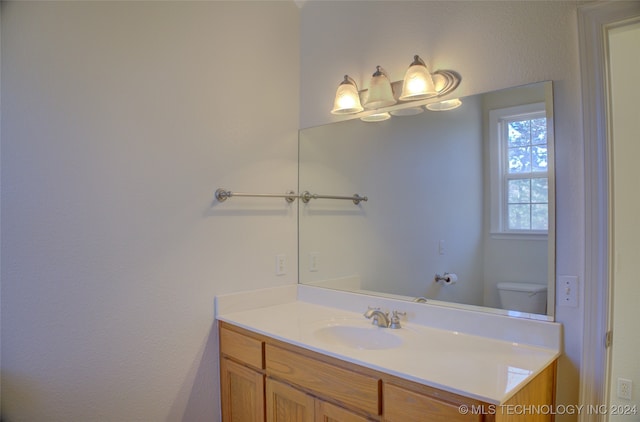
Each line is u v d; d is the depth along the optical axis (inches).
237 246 84.0
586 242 56.2
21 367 57.6
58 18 61.0
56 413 60.7
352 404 56.8
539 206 60.9
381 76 77.2
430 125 74.2
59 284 61.0
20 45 57.6
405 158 77.8
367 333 71.2
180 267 75.1
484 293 66.9
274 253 91.1
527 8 62.3
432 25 73.6
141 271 69.9
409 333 68.2
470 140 68.3
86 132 63.7
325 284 90.7
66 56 61.8
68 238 61.9
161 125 72.7
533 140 61.6
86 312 63.7
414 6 76.1
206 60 79.5
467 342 63.1
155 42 72.1
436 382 47.4
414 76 70.9
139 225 69.7
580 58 56.8
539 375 53.0
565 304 58.2
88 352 64.0
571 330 57.6
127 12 68.6
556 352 57.9
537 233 61.2
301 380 64.0
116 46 67.2
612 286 56.0
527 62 62.3
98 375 65.0
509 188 64.2
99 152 65.2
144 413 70.3
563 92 58.7
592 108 55.8
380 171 81.5
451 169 71.2
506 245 64.5
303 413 63.9
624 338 97.3
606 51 55.6
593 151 55.7
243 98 85.7
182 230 75.4
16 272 57.2
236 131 84.3
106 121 65.9
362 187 85.0
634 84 95.7
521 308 62.7
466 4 69.2
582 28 56.6
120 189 67.5
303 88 96.5
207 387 79.2
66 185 61.7
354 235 85.7
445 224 71.7
